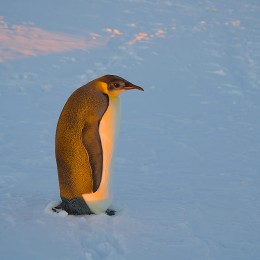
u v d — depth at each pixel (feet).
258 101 136.05
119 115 49.73
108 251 45.19
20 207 54.44
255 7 293.23
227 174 77.46
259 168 82.84
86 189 51.06
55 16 225.76
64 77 146.20
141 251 45.80
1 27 193.88
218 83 152.46
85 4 260.42
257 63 178.50
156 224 52.03
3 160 81.25
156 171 78.18
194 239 49.06
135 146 93.86
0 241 45.57
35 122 107.55
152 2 288.51
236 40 212.64
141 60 173.47
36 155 85.25
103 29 214.07
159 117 117.39
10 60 154.61
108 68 160.45
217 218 55.16
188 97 136.67
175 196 62.80
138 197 61.41
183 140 99.55
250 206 60.08
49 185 66.28
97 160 49.21
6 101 121.29
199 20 250.98
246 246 48.24
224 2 303.68
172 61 175.63
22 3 242.58
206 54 187.93
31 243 45.47
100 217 52.06
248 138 103.19
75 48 177.99
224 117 120.06
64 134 49.88
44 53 166.50
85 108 48.34
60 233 47.78
